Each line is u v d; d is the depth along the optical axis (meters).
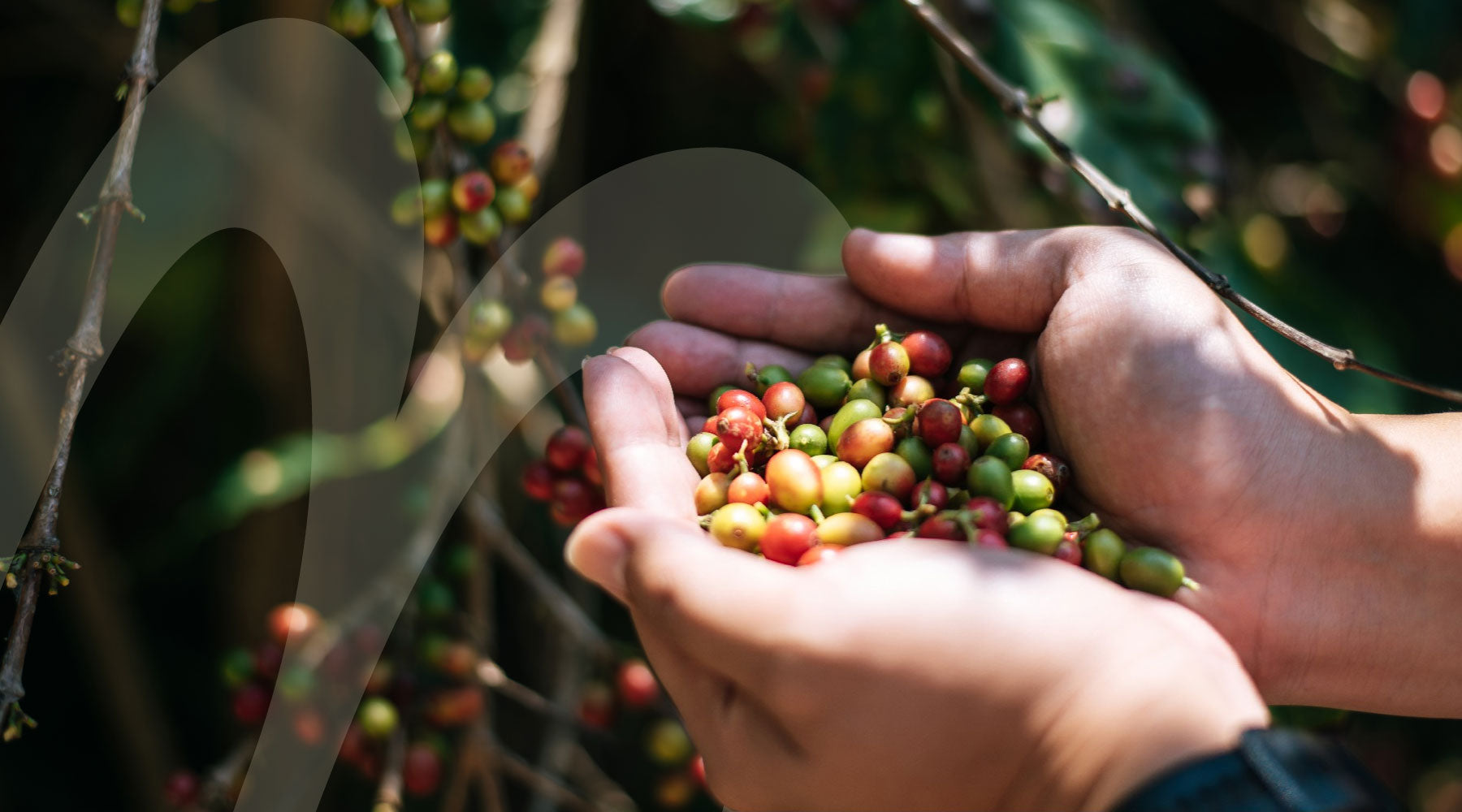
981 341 0.57
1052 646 0.44
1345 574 0.50
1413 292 0.83
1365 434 0.50
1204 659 0.44
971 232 0.56
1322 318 0.71
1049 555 0.48
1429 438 0.51
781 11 0.73
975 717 0.44
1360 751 0.77
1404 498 0.50
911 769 0.44
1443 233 0.79
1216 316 0.51
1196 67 0.85
